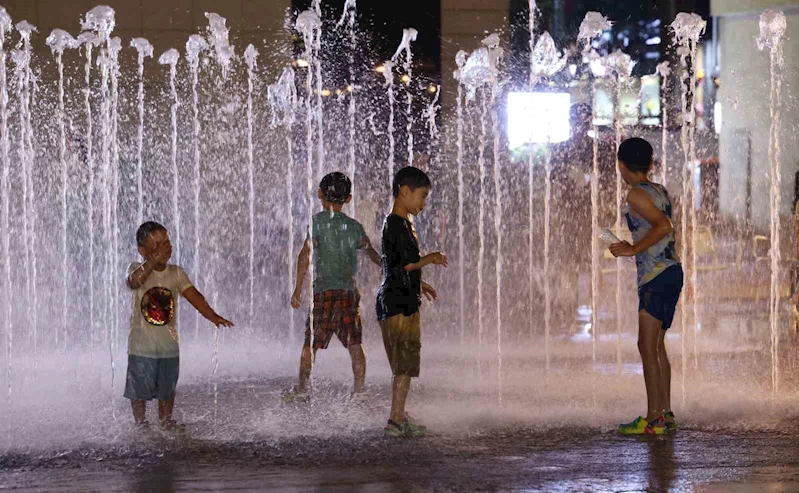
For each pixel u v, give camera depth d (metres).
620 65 15.06
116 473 5.35
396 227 6.35
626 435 6.31
